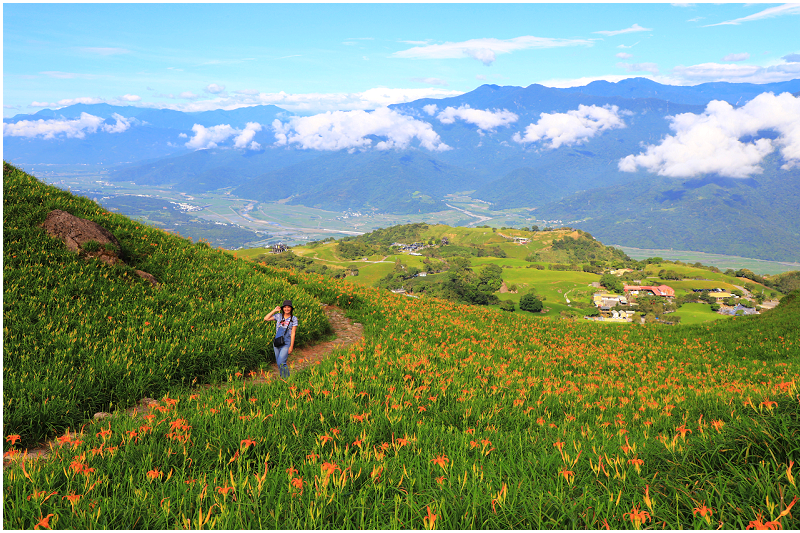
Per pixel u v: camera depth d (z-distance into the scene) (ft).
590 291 585.22
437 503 12.86
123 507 13.51
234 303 43.34
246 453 17.78
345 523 12.17
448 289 511.40
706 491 12.19
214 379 29.84
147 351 29.73
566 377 40.47
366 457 16.78
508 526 11.80
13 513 12.67
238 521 12.29
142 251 50.29
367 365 34.37
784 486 11.44
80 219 45.50
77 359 27.45
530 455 17.34
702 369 47.06
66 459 16.84
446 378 32.96
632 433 21.90
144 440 18.95
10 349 26.71
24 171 55.26
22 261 37.63
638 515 10.93
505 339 56.13
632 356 53.67
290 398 24.73
